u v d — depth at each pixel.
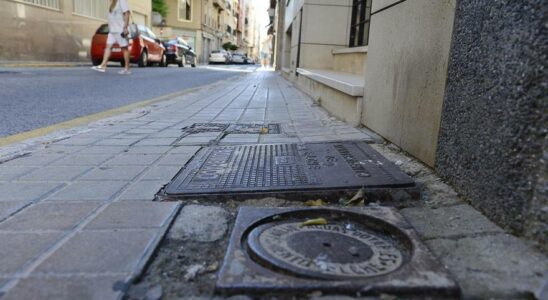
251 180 2.28
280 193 2.09
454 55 2.14
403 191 2.10
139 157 2.87
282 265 1.37
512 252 1.49
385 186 2.12
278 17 23.77
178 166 2.63
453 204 1.97
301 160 2.70
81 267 1.39
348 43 9.38
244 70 24.77
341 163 2.59
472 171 1.93
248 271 1.36
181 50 24.20
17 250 1.50
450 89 2.19
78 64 16.23
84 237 1.61
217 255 1.53
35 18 14.70
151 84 9.91
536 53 1.49
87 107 5.62
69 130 3.91
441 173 2.29
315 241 1.58
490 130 1.78
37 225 1.72
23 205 1.94
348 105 4.43
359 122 4.09
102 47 15.51
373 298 1.24
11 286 1.27
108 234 1.64
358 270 1.36
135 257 1.46
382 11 3.50
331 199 2.10
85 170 2.53
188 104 6.41
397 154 2.87
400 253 1.51
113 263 1.42
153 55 18.95
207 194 2.07
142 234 1.64
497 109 1.73
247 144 3.30
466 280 1.33
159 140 3.49
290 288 1.26
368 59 3.92
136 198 2.05
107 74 11.70
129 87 8.80
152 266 1.44
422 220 1.79
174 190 2.13
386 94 3.32
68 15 16.84
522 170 1.57
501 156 1.69
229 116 5.11
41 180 2.32
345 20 9.26
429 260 1.41
